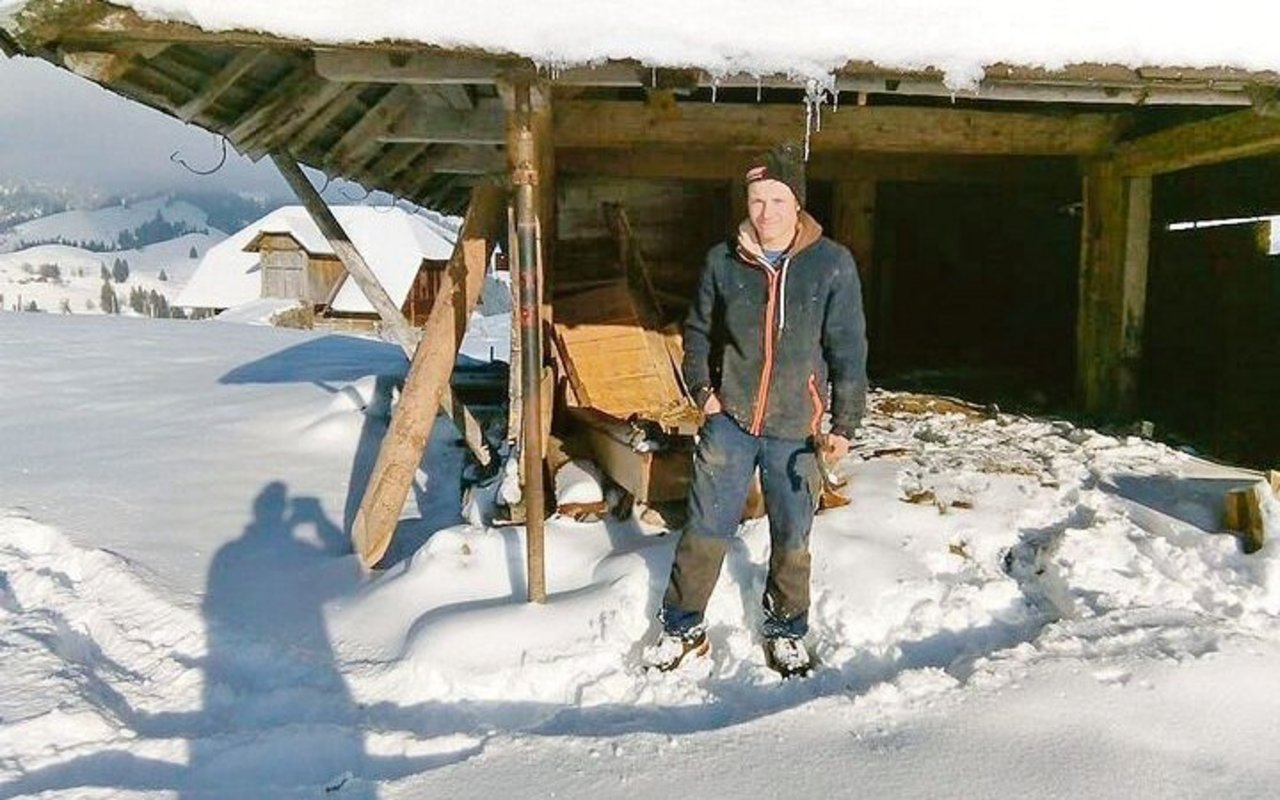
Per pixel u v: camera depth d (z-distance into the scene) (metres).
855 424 3.05
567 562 4.00
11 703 3.06
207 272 40.22
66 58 3.43
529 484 3.55
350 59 3.65
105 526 4.88
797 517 3.19
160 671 3.44
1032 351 9.74
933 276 9.74
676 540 4.07
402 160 6.82
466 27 3.40
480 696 3.16
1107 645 3.19
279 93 4.57
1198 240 8.35
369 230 35.22
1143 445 5.95
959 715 2.82
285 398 8.23
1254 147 5.49
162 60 3.80
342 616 3.74
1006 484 4.92
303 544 4.78
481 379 8.00
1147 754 2.59
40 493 5.44
